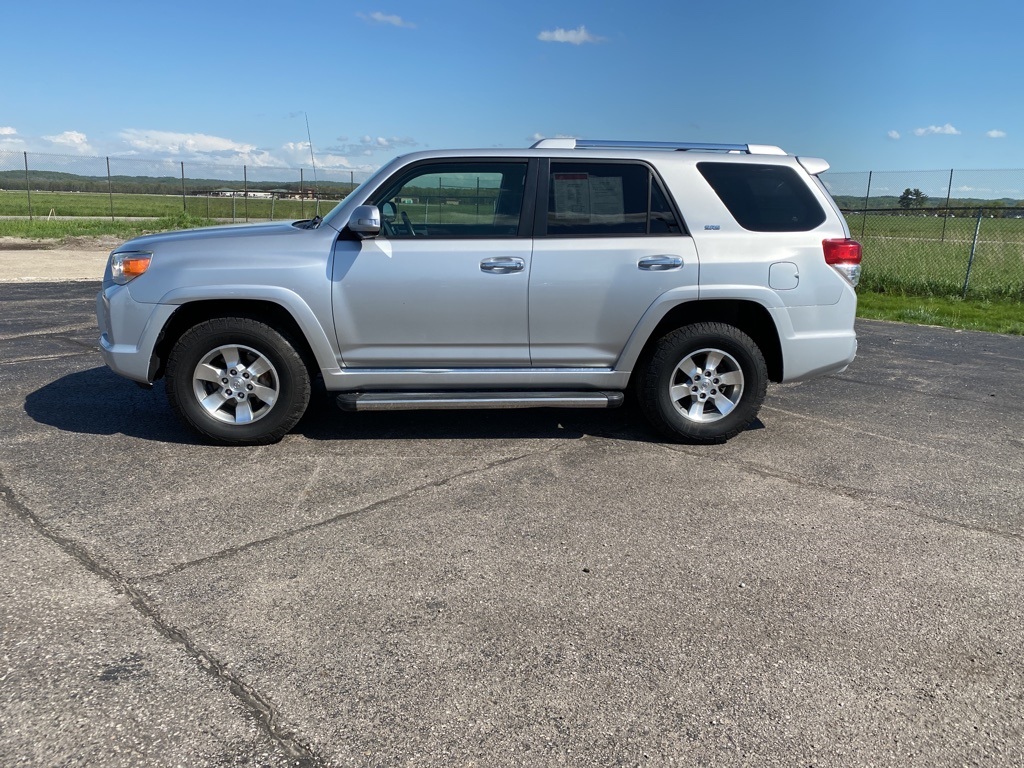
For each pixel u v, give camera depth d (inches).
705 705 101.3
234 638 113.3
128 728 93.8
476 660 109.7
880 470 190.9
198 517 154.4
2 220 1091.9
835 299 201.2
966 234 909.8
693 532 153.4
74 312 404.5
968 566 141.2
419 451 197.3
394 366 195.9
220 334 188.2
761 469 189.8
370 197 192.1
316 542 145.0
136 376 191.2
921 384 286.4
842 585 133.5
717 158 198.5
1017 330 417.1
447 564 137.8
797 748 93.7
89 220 1149.7
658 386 200.2
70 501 160.2
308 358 198.5
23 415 219.0
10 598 122.0
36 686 100.9
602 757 91.4
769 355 209.3
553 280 191.3
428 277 188.4
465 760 90.4
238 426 194.7
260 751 90.9
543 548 144.9
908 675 108.6
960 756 93.0
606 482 179.0
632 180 195.0
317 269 186.5
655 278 193.2
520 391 198.2
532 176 192.7
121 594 124.6
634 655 111.9
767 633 118.3
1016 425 232.5
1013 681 107.7
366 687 103.1
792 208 200.4
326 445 200.2
